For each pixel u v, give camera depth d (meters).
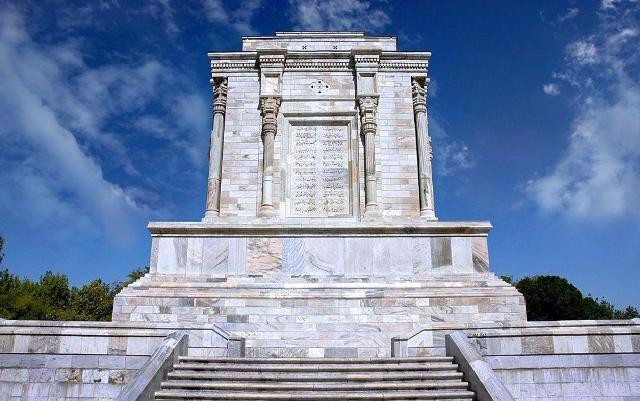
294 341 19.28
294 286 22.56
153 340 16.62
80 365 16.36
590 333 16.36
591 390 15.85
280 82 30.12
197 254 24.47
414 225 24.77
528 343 16.28
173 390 13.74
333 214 28.69
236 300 21.41
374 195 28.12
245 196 28.88
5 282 58.78
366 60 30.28
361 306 21.27
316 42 31.55
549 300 63.84
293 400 13.16
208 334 17.03
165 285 22.53
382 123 29.97
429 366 15.05
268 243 24.73
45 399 16.09
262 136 29.56
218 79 30.67
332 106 29.95
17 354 16.45
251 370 14.95
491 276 24.11
